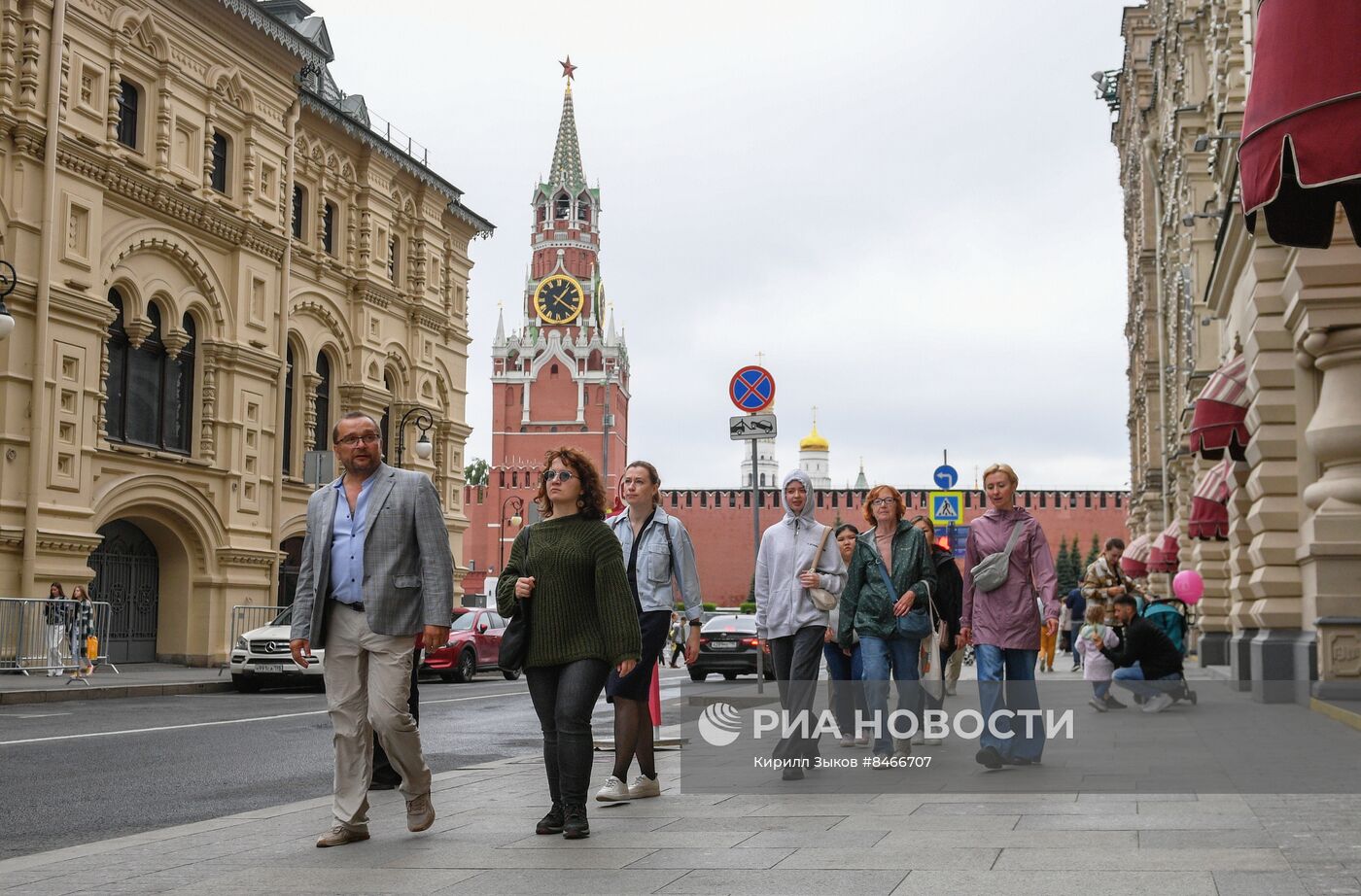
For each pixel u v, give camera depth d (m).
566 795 6.89
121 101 27.75
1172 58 32.31
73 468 25.67
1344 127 9.37
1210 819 6.96
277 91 32.72
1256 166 9.92
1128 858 5.80
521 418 113.62
